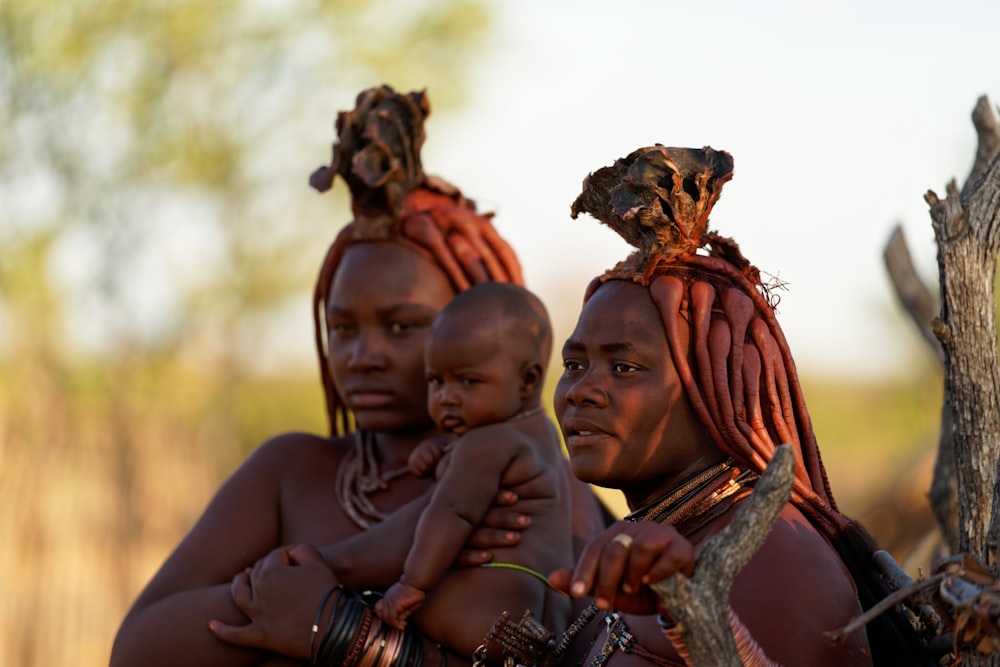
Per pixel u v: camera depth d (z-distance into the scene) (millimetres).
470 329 10469
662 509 8484
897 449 30641
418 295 11328
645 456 8422
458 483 10141
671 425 8422
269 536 11258
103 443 33188
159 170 41000
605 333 8469
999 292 15641
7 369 33812
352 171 11539
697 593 6750
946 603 7379
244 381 42188
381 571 10250
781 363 8641
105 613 31000
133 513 32688
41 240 38125
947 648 8445
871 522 19203
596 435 8430
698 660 6809
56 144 39719
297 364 44781
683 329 8469
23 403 31906
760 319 8672
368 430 11375
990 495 9336
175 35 41469
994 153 10414
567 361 8719
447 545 9914
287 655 9961
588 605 10297
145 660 10344
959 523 9531
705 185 8633
